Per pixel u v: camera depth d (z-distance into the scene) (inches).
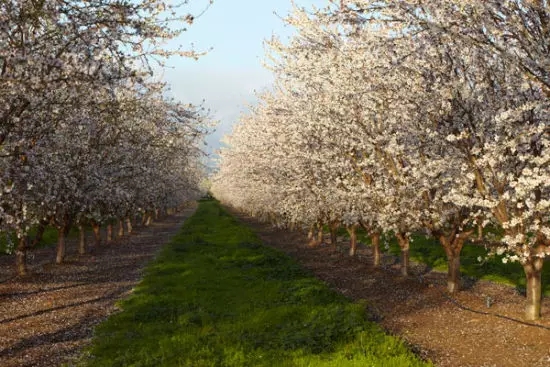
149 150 1058.7
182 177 2171.5
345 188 743.7
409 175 585.6
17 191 530.9
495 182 456.1
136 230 1760.6
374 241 837.8
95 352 405.4
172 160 1418.6
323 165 762.8
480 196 478.0
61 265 892.0
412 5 374.9
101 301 610.2
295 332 440.1
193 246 1138.0
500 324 489.7
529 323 474.3
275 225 1782.7
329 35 600.4
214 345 411.5
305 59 649.0
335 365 355.3
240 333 444.1
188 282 701.9
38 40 411.2
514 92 453.1
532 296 488.1
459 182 496.4
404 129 550.3
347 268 873.5
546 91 367.2
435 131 494.3
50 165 610.5
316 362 362.6
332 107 625.3
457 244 636.1
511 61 354.0
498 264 852.0
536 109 438.9
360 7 391.5
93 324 504.7
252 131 1339.8
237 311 538.3
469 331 479.2
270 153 1088.2
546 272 763.4
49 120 540.7
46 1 388.2
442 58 469.1
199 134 856.3
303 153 788.6
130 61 429.7
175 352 393.4
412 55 488.1
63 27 395.9
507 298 612.1
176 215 2805.1
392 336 441.7
